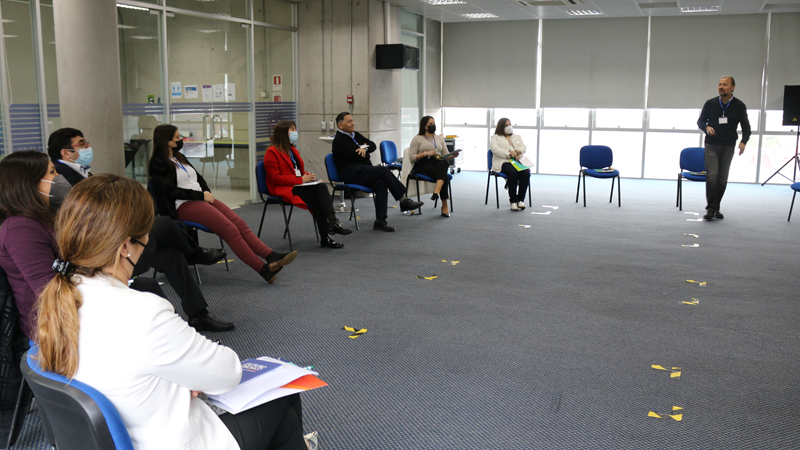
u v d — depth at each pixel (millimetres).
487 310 3781
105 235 1271
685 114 10859
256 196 8414
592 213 7461
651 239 5930
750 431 2344
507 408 2523
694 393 2660
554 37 11297
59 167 3332
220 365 1385
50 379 1258
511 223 6770
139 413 1271
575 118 11609
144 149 6691
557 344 3227
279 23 8586
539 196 8922
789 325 3510
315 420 2434
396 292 4160
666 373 2861
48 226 2166
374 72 8773
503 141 7816
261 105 8398
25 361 1345
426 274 4629
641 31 10695
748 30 10055
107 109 4629
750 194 9148
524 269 4777
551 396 2631
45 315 1251
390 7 9219
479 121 12297
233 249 4230
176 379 1314
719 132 6922
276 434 1634
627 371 2887
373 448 2229
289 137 5609
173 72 6945
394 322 3566
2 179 2137
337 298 4027
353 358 3051
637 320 3596
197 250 3967
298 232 6227
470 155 12516
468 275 4602
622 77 10961
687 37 10438
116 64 4688
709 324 3525
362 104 8742
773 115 10242
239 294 4105
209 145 7570
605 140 11469
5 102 5137
